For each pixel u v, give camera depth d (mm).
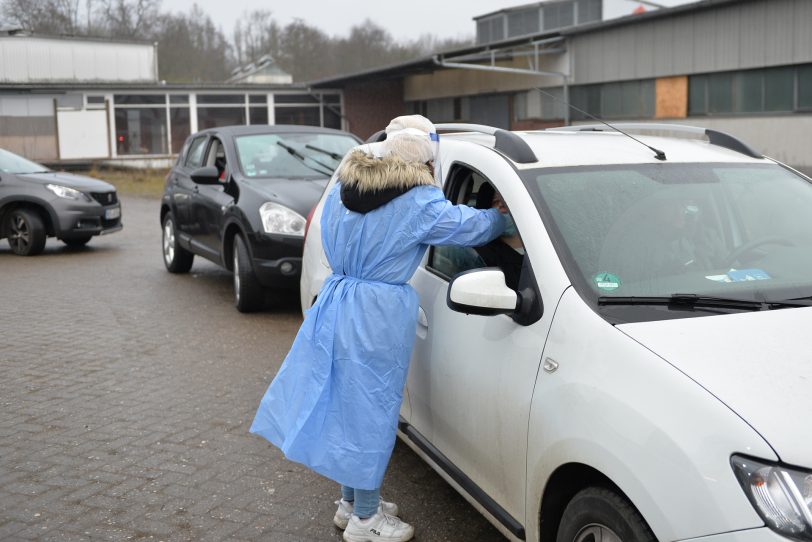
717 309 2732
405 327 3199
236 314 8023
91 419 5027
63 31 74125
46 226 12258
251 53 77688
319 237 4840
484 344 3053
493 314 2846
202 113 37906
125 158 36688
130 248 13219
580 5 38125
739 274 3002
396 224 3127
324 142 9164
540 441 2650
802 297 2875
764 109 21594
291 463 4371
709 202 3295
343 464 3146
